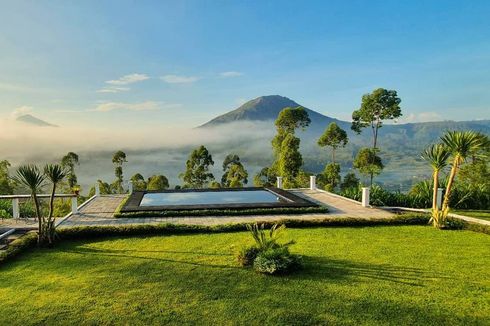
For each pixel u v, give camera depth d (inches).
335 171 886.4
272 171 998.4
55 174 306.7
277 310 184.9
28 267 255.0
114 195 589.9
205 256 274.7
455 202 504.1
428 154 384.8
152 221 395.2
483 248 293.9
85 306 191.9
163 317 179.2
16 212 412.5
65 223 385.7
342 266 249.8
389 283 219.0
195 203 537.0
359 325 170.4
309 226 370.9
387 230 356.8
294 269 240.2
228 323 172.9
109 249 296.8
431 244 306.3
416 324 171.3
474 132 359.6
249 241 316.2
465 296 200.5
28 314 184.1
